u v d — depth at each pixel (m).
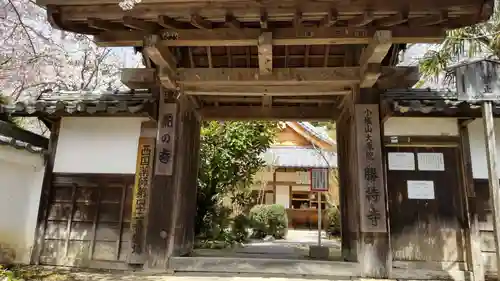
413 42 4.82
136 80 6.02
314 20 4.78
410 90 6.11
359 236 5.52
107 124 6.28
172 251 5.64
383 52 4.76
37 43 7.39
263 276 5.30
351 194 6.33
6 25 6.54
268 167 17.03
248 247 9.04
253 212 13.38
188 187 6.83
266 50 4.88
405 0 4.20
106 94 6.48
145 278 5.07
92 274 5.29
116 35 4.98
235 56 6.20
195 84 6.11
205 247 8.52
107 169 6.10
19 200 5.95
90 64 11.41
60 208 6.07
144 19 4.58
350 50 6.04
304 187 18.59
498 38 6.30
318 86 6.32
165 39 4.87
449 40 6.79
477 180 5.68
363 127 5.75
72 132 6.31
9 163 5.74
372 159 5.62
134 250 5.57
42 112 5.91
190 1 4.25
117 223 5.88
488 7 4.13
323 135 17.97
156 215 5.66
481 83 4.79
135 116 6.09
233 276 5.28
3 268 5.24
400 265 5.44
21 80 7.25
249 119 7.86
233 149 10.00
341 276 5.29
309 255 7.15
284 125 18.50
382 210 5.43
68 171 6.17
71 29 4.77
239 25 4.70
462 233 5.54
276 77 5.88
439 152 5.82
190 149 7.00
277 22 4.75
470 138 5.82
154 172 5.82
